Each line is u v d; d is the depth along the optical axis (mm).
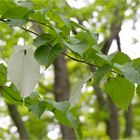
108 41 4008
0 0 1726
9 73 1612
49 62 1604
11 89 1946
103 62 1644
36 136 10477
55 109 1879
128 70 1561
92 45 1694
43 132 10477
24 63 1624
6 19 1694
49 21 1711
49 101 1827
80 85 1618
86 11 5512
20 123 6797
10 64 1618
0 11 1732
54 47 1614
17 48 1634
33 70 1618
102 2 6098
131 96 1751
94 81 1582
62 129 6668
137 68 1579
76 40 1663
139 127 11688
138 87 1726
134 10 6148
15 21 1675
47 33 1646
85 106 9578
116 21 5633
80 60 1690
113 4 6090
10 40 4289
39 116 1848
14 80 1607
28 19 1691
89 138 10719
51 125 10719
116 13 5973
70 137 6590
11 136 9375
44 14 1676
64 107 1780
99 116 8562
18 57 1627
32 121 9703
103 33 5777
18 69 1616
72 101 1618
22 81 1611
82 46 1611
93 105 9547
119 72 1659
